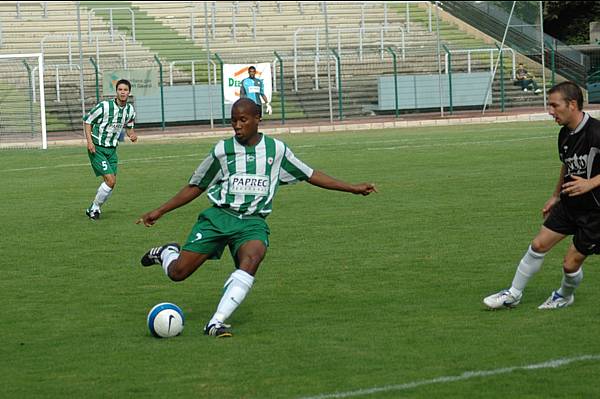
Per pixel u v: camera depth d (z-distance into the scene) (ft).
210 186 51.57
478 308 54.49
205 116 247.09
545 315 52.24
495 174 124.06
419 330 49.75
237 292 49.70
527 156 146.20
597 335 47.73
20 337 51.03
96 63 238.27
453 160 144.15
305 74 271.49
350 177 126.41
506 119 245.86
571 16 362.33
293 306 56.75
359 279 64.08
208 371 43.42
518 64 282.56
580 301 55.47
